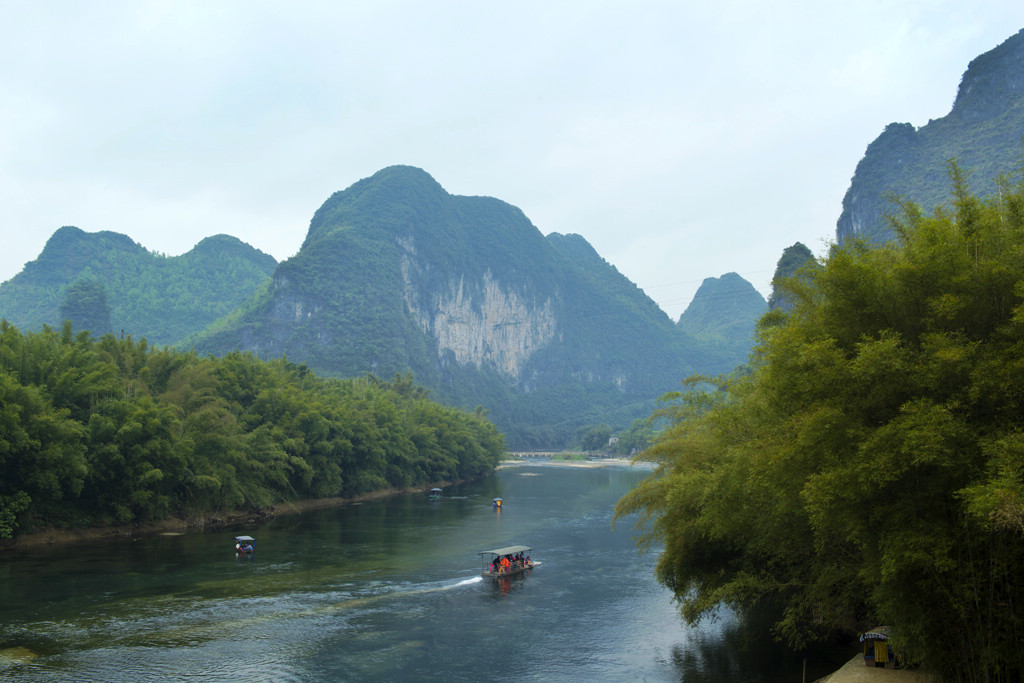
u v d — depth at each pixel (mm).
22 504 57625
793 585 30234
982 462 17531
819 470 20906
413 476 138625
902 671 25328
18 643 34812
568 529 80562
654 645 36375
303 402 103500
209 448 80125
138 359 82375
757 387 27797
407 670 32344
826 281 22172
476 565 57875
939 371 18312
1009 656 17688
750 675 30969
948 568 17656
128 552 59688
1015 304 18391
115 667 31688
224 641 35969
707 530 30500
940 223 20234
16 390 57312
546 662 33594
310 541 69125
